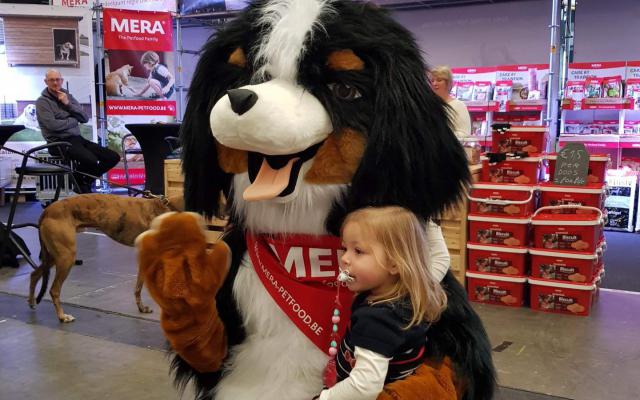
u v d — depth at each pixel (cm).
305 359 127
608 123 751
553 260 383
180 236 109
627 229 689
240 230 141
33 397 280
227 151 133
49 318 391
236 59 134
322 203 125
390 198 123
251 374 132
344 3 132
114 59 809
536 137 405
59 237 375
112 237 390
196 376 142
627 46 827
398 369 120
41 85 842
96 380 298
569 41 757
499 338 339
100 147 714
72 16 826
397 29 131
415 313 116
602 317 377
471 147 408
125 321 384
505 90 759
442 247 140
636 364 303
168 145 675
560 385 279
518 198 391
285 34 122
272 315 130
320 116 118
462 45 947
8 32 818
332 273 129
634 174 687
